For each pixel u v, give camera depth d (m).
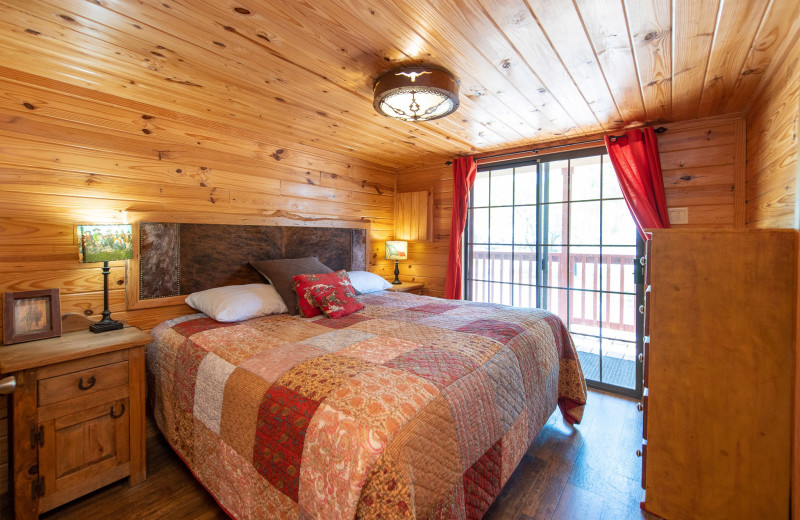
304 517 1.13
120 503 1.70
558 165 3.41
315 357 1.58
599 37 1.55
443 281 3.99
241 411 1.43
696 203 2.59
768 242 1.47
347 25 1.47
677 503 1.63
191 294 2.52
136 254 2.27
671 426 1.65
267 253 2.96
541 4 1.33
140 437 1.85
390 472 1.01
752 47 1.61
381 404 1.17
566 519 1.63
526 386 1.83
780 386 1.46
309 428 1.18
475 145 3.33
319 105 2.35
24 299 1.82
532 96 2.20
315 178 3.40
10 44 1.59
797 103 1.45
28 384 1.53
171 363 1.95
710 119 2.54
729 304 1.53
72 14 1.37
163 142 2.40
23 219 1.90
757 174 2.16
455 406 1.30
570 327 3.47
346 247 3.65
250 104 2.33
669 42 1.59
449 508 1.19
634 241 2.96
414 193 4.02
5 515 1.70
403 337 1.88
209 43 1.60
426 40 1.58
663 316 1.66
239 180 2.82
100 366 1.73
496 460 1.51
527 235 3.58
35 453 1.55
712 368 1.57
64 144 2.01
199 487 1.82
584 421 2.54
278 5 1.33
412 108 2.12
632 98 2.23
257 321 2.28
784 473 1.46
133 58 1.73
